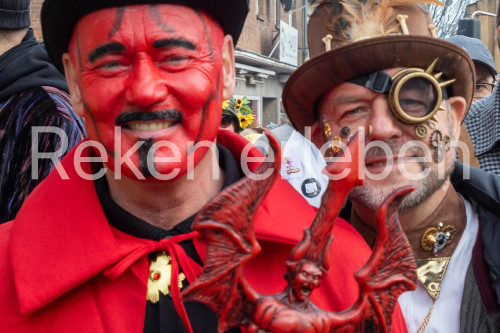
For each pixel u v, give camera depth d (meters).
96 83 0.94
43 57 1.67
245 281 0.85
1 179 1.52
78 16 0.95
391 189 1.23
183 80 0.94
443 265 1.28
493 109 1.88
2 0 1.58
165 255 1.01
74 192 1.04
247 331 0.85
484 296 1.18
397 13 1.32
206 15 0.98
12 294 0.97
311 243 0.86
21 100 1.56
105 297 0.97
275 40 10.94
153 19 0.92
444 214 1.31
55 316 0.96
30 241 1.00
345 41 1.31
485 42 7.03
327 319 0.85
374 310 0.89
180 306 0.93
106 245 0.97
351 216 1.40
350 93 1.27
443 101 1.29
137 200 1.02
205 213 0.83
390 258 0.90
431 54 1.24
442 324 1.24
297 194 1.18
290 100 1.43
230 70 1.08
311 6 1.41
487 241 1.22
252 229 0.85
